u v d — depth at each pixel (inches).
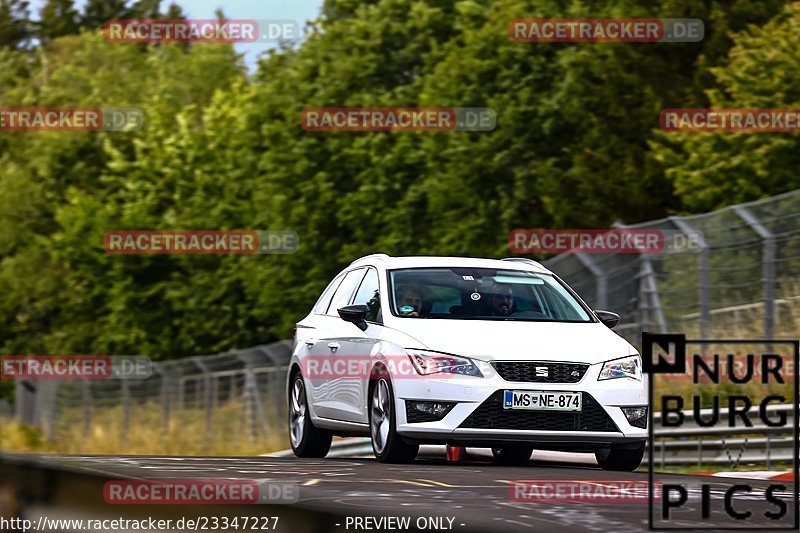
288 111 4751.5
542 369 1153.4
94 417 4160.9
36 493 427.5
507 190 4033.0
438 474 943.0
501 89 4092.0
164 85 6806.1
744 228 1952.5
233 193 5319.9
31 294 6820.9
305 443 1435.8
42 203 6988.2
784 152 3157.0
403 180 4320.9
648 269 2066.9
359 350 1267.2
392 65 4694.9
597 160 3860.7
